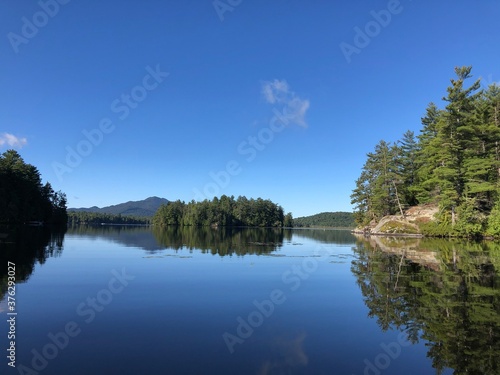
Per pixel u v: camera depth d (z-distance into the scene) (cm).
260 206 14650
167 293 1245
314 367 662
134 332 834
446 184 4425
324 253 2716
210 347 751
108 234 5441
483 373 650
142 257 2284
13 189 6700
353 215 8200
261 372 633
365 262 2141
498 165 4344
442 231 4734
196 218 13325
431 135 5697
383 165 6544
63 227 8050
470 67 4266
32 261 1939
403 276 1623
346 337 824
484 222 4175
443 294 1253
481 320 952
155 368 642
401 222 5844
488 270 1780
